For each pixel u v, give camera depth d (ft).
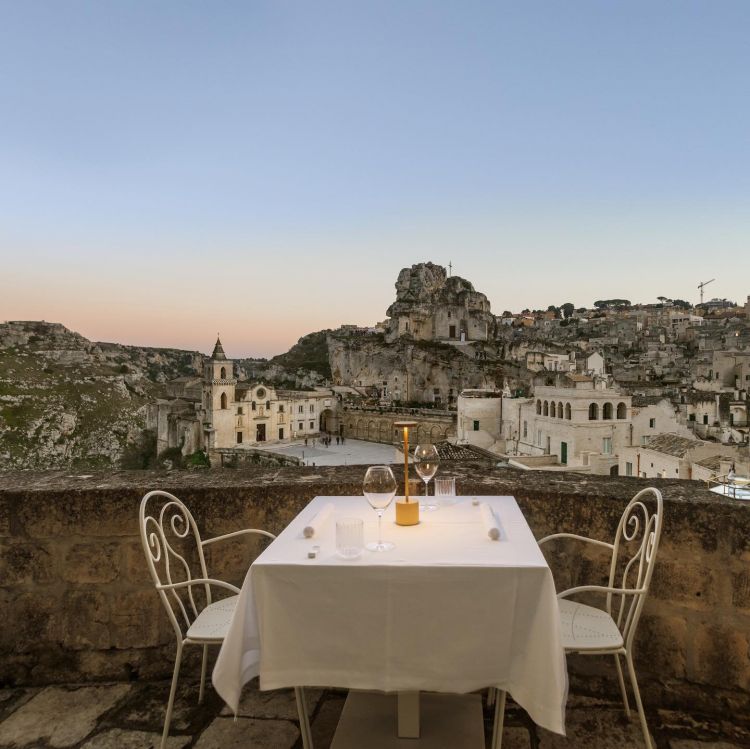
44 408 386.11
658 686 12.69
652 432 137.90
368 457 235.81
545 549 13.91
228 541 14.39
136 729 11.79
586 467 124.06
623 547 13.26
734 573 12.16
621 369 362.74
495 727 9.18
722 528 12.26
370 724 10.93
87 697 13.15
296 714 12.12
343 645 8.65
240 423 283.38
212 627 11.45
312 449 263.70
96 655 14.05
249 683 13.29
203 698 12.82
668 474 96.48
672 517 12.70
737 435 152.15
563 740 11.14
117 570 14.10
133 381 481.46
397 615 8.54
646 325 575.79
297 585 8.65
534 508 13.94
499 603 8.42
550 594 8.33
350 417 309.63
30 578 14.05
